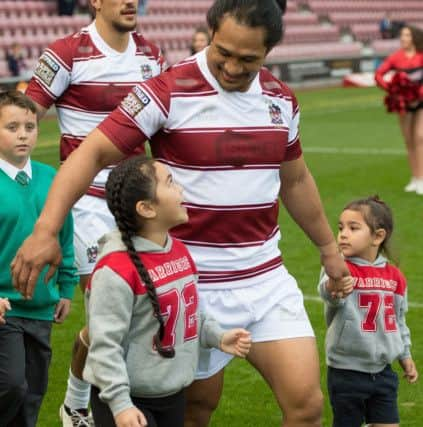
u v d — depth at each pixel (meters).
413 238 18.22
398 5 76.62
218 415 10.06
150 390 6.60
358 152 30.39
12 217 8.13
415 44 22.45
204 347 7.04
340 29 69.38
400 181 24.72
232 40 6.61
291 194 7.85
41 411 10.18
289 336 7.37
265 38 6.61
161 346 6.57
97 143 6.85
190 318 6.76
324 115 42.06
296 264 16.42
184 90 6.98
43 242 6.52
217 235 7.22
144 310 6.52
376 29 72.12
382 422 8.52
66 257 8.68
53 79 10.06
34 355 8.37
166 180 6.59
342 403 8.41
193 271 6.85
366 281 8.32
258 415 10.09
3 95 8.27
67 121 10.28
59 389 10.79
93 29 10.23
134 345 6.56
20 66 43.16
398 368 11.48
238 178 7.13
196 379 7.58
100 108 10.16
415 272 15.77
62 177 6.71
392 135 34.78
